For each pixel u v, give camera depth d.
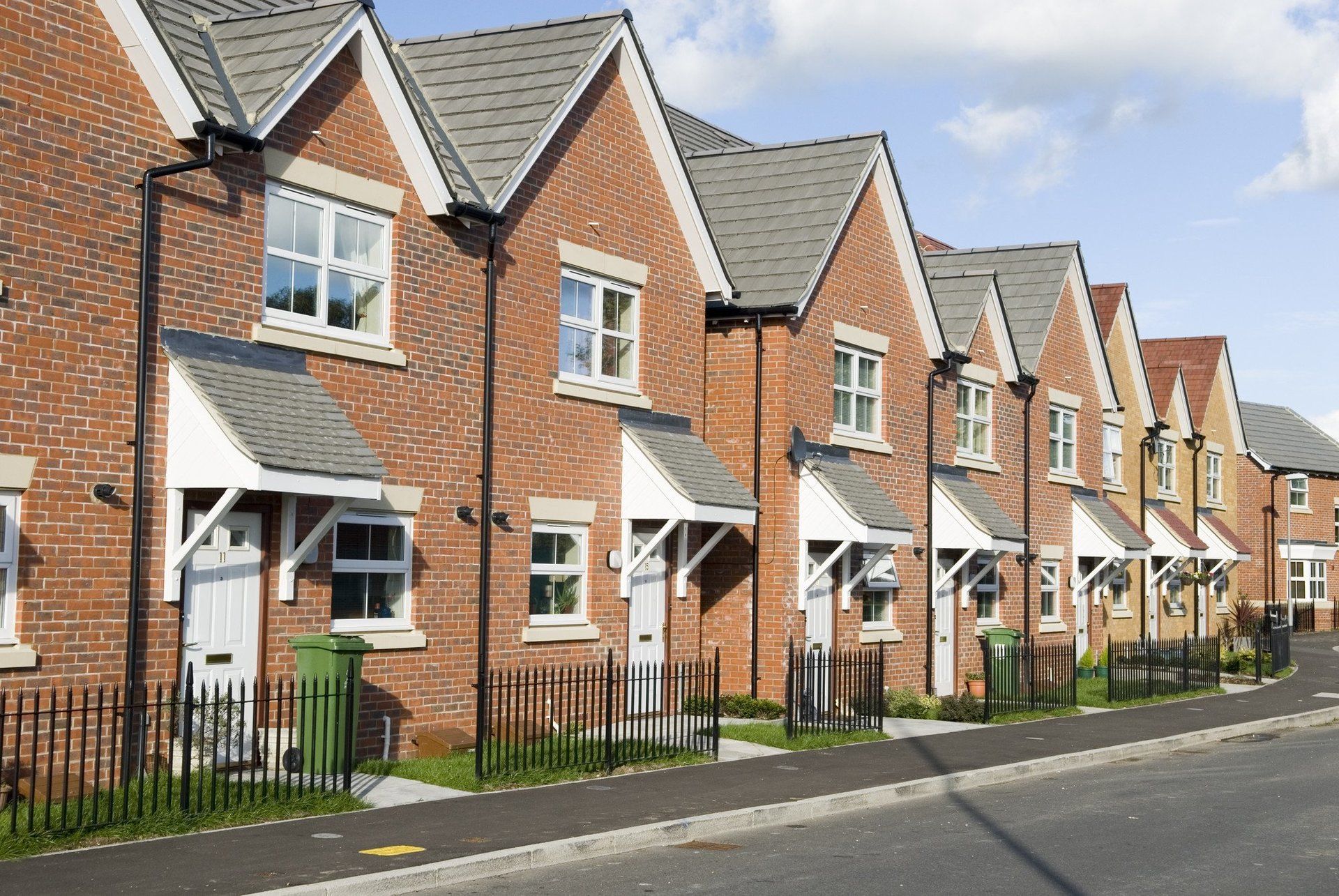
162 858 9.83
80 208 12.10
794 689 20.16
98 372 12.19
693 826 11.93
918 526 24.45
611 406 18.45
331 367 14.42
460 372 16.05
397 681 15.10
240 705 12.19
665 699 16.42
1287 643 36.12
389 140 15.33
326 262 14.59
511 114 17.39
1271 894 9.95
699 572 20.12
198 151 13.10
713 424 21.20
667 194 19.69
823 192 22.48
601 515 18.19
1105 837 12.18
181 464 12.59
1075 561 30.95
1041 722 21.61
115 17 12.48
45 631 11.72
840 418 22.62
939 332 24.77
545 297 17.38
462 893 9.59
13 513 11.56
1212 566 41.56
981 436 27.34
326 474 12.89
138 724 12.37
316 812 11.70
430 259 15.71
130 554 12.35
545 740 15.72
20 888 8.87
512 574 16.72
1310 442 58.53
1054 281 30.31
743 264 21.72
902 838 12.02
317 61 13.99
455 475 15.92
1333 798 14.64
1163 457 39.06
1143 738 19.77
